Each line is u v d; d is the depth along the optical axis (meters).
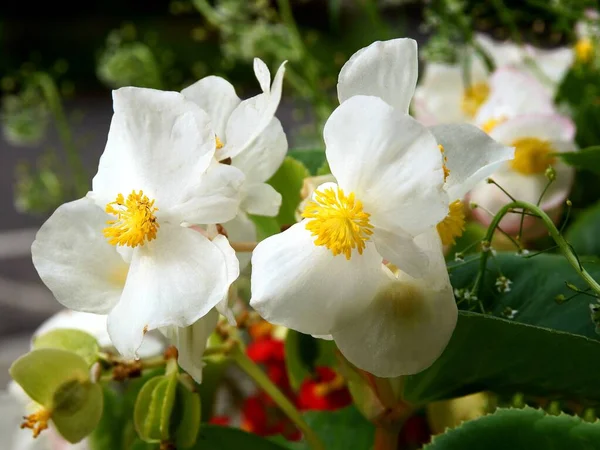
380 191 0.12
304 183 0.15
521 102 0.25
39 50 1.46
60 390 0.16
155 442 0.17
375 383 0.16
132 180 0.13
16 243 0.95
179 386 0.16
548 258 0.16
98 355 0.17
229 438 0.17
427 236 0.12
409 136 0.12
